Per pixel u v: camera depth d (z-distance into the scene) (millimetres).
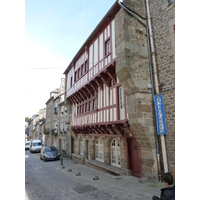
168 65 6430
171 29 6418
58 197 5492
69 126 16500
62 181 7688
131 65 6996
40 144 28516
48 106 30406
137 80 6953
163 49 6727
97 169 10422
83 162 13227
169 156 6062
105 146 10328
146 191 5469
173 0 6461
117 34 7723
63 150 19562
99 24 9891
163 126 6273
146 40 7664
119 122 8031
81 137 14969
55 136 23859
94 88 11062
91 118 11406
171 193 2449
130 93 7176
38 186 6938
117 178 7551
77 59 14570
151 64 7242
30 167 12422
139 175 7391
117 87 8656
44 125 32906
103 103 10000
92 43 11484
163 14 6883
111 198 5133
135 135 7129
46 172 10258
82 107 13805
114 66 8633
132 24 7492
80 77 13086
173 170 5844
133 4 7734
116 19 7969
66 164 13734
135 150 7836
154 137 6660
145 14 7934
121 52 7242
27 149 36281
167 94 6355
